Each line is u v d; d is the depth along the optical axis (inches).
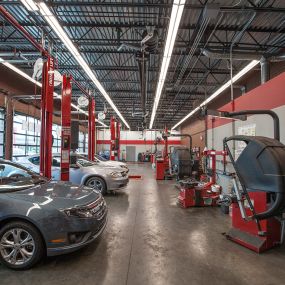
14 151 470.9
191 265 116.5
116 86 491.2
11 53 291.6
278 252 132.3
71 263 116.2
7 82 405.4
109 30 270.8
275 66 333.7
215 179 267.0
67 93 251.4
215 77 418.3
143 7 215.6
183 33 271.9
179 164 407.2
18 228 111.6
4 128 406.6
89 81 442.6
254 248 133.4
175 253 129.7
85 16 235.6
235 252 132.1
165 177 473.7
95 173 288.7
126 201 263.4
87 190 148.5
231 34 273.7
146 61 312.8
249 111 132.1
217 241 148.0
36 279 102.0
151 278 104.1
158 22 243.9
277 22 244.1
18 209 112.0
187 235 158.1
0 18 245.8
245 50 300.5
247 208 139.5
